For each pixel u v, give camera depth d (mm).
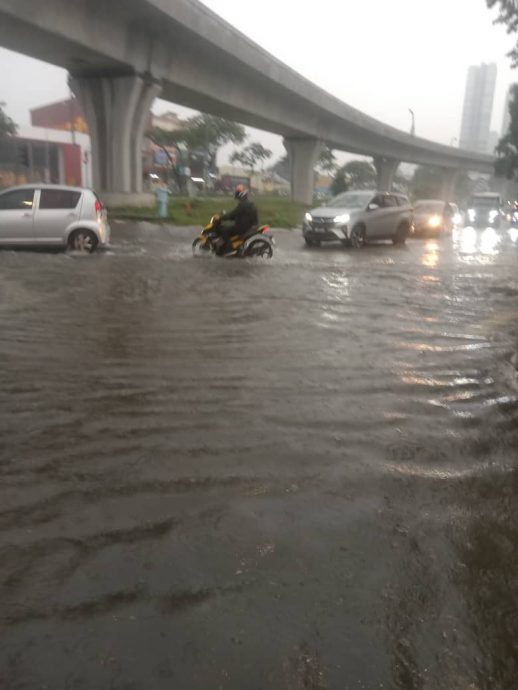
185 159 65250
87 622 2102
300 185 48375
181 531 2693
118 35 24969
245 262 12484
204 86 31266
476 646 2059
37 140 51062
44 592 2262
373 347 6145
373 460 3490
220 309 7762
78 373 4973
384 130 55031
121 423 3932
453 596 2316
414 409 4379
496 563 2545
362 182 94438
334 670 1921
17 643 1992
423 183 101688
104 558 2482
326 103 41719
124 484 3119
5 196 12664
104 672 1877
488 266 13883
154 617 2135
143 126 29469
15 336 6105
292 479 3223
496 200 40375
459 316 7914
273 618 2146
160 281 9680
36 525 2721
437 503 3027
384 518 2859
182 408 4238
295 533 2703
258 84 34844
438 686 1881
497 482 3277
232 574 2396
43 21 20797
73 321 6848
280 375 5086
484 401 4625
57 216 12742
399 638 2076
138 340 6109
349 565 2482
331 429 3936
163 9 23297
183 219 24984
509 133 60938
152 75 27812
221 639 2035
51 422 3916
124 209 27172
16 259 11508
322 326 7012
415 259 15398
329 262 13477
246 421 4023
